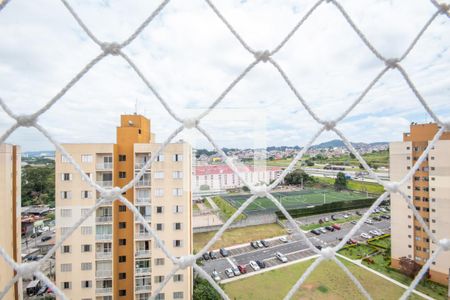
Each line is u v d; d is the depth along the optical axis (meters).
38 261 0.76
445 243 0.96
